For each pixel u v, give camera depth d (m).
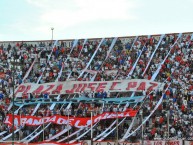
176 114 64.62
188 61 72.88
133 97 69.25
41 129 67.38
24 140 65.56
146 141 54.47
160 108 65.94
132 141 59.56
